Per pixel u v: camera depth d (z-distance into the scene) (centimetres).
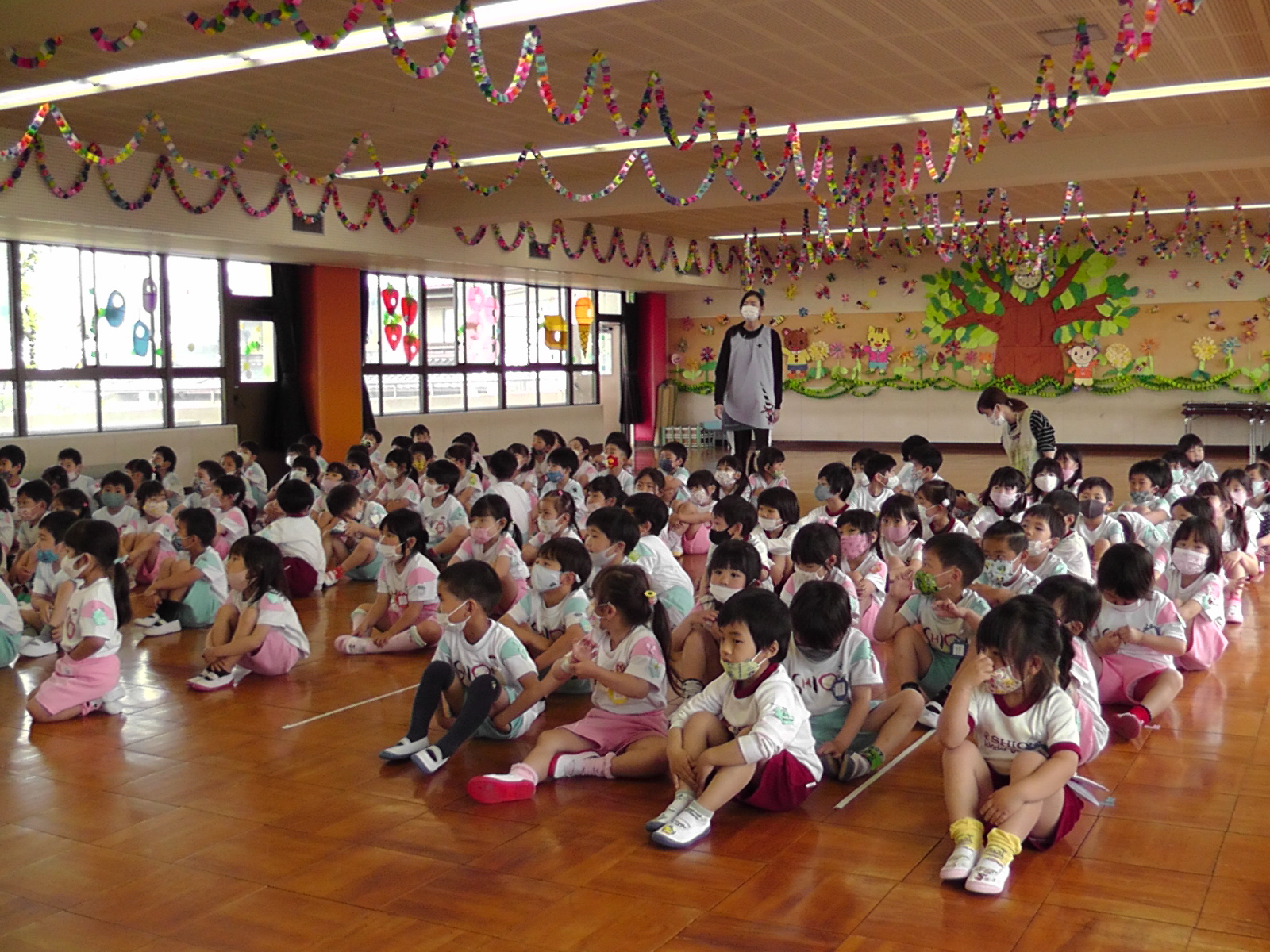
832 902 257
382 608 517
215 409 1107
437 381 1363
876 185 902
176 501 775
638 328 1745
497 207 1060
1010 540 403
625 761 338
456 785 339
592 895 262
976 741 291
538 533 598
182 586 554
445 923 249
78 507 605
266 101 689
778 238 1552
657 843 289
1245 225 1259
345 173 948
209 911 257
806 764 309
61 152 809
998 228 1372
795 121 775
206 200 911
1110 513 563
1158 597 397
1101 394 1533
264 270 1146
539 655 420
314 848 291
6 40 464
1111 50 606
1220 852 281
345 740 383
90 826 308
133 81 639
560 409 1535
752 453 830
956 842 270
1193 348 1474
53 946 241
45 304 954
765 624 298
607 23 542
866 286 1658
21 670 483
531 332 1517
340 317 1188
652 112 739
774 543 476
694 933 243
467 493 757
